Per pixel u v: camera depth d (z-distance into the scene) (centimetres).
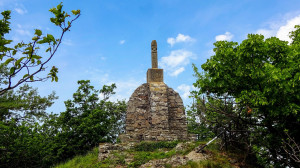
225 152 1189
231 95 1123
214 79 1075
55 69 430
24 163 1747
